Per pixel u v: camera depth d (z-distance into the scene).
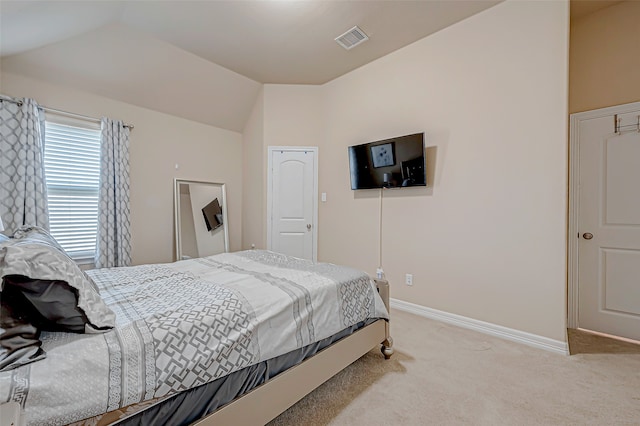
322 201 4.07
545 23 2.28
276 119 4.11
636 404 1.60
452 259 2.80
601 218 2.58
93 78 3.03
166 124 3.73
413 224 3.11
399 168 3.12
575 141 2.70
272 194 4.13
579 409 1.56
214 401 1.12
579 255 2.67
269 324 1.33
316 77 3.87
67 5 2.07
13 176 2.56
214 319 1.17
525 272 2.38
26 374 0.77
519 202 2.41
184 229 3.87
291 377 1.40
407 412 1.53
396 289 3.25
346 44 3.11
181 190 3.88
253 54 3.32
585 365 2.01
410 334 2.53
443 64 2.85
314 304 1.56
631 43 2.46
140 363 0.95
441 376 1.86
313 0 2.43
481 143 2.62
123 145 3.25
